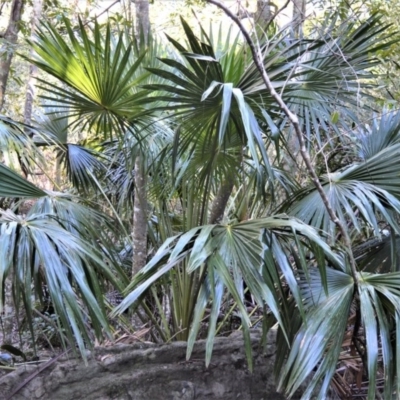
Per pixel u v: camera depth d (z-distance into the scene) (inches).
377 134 94.3
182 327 85.9
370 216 70.9
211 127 72.7
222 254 61.7
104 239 87.2
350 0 124.3
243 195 105.1
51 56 74.6
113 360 77.2
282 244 67.7
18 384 73.4
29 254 62.7
